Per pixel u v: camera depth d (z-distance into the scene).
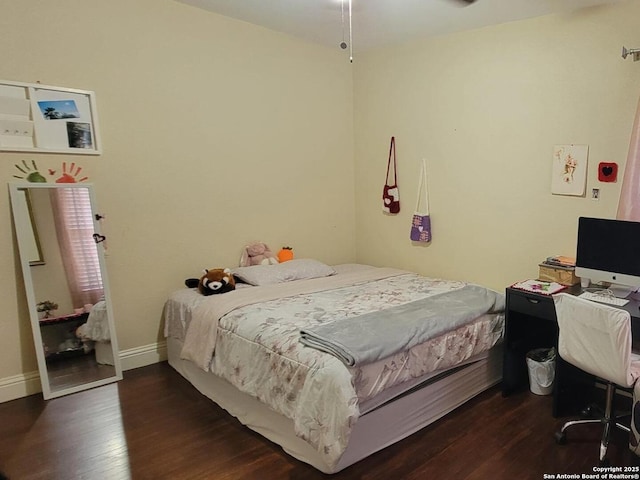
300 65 3.75
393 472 1.93
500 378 2.79
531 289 2.53
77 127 2.71
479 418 2.37
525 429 2.25
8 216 2.56
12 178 2.54
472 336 2.47
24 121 2.54
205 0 2.96
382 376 1.99
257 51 3.46
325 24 3.30
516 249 3.12
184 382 2.88
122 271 2.99
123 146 2.91
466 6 2.76
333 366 1.82
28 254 2.59
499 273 3.25
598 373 1.94
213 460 2.04
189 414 2.46
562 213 2.85
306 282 3.22
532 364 2.63
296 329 2.19
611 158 2.59
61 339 2.72
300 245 3.96
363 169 4.21
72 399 2.64
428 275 3.76
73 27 2.65
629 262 2.30
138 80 2.92
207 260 3.38
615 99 2.54
